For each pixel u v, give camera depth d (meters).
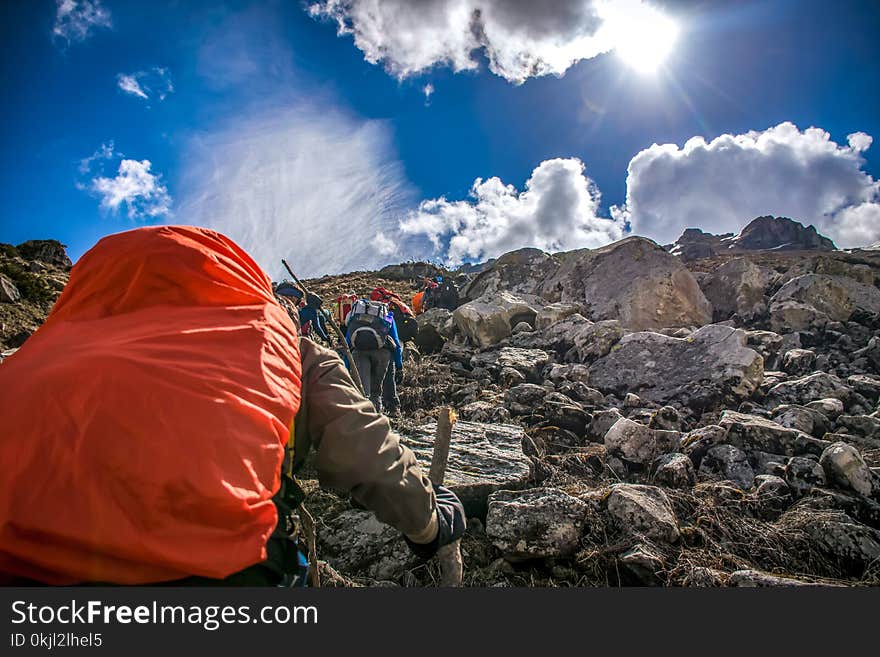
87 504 0.99
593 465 4.97
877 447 4.95
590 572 3.33
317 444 1.45
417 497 1.45
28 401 1.05
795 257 20.84
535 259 12.78
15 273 9.55
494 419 5.86
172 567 1.02
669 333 8.84
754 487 4.30
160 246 1.35
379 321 6.18
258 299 1.42
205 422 1.08
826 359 7.39
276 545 1.31
